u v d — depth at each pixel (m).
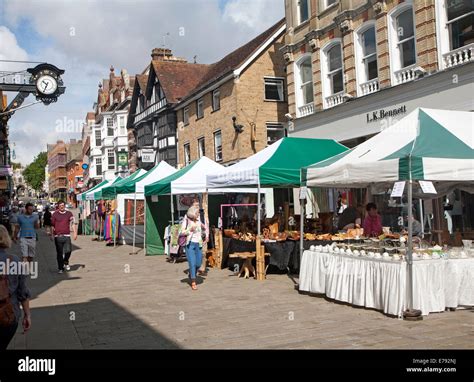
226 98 25.83
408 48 15.01
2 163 28.89
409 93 14.59
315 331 6.45
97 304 8.91
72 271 13.60
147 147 36.31
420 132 7.75
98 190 24.48
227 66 28.42
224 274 12.07
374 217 10.54
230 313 7.74
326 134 18.56
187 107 31.17
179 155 32.41
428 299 7.07
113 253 18.59
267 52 25.73
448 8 13.55
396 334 6.14
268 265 11.43
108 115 51.09
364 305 7.58
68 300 9.38
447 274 7.31
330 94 18.72
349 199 17.92
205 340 6.25
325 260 8.52
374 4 15.78
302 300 8.55
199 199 18.11
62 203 13.48
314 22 18.95
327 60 18.77
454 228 14.16
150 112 36.59
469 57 12.84
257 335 6.38
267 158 11.38
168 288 10.34
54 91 16.62
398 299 6.92
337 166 8.41
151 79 35.97
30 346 6.25
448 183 10.27
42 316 7.99
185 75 34.66
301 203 9.59
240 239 12.28
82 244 23.17
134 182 18.39
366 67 16.81
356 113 16.94
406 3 14.73
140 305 8.68
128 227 23.17
